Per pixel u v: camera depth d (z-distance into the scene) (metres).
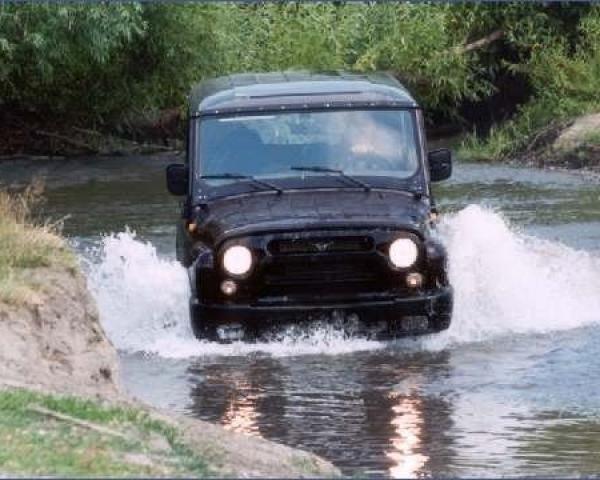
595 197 46.91
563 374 25.39
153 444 17.58
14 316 23.16
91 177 54.34
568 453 20.52
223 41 62.56
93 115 63.00
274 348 27.09
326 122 29.44
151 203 47.34
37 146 61.59
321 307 26.95
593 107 59.62
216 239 27.12
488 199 47.03
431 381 25.03
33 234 26.89
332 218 27.12
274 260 26.86
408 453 20.73
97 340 24.28
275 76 32.28
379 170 29.03
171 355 26.98
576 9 65.00
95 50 56.19
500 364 26.11
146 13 59.75
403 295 27.08
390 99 29.81
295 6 66.44
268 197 28.52
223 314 26.94
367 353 26.83
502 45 65.94
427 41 64.00
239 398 24.14
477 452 20.69
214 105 29.66
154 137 64.06
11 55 56.03
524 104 63.81
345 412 23.19
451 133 65.38
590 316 29.41
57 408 18.42
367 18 65.56
